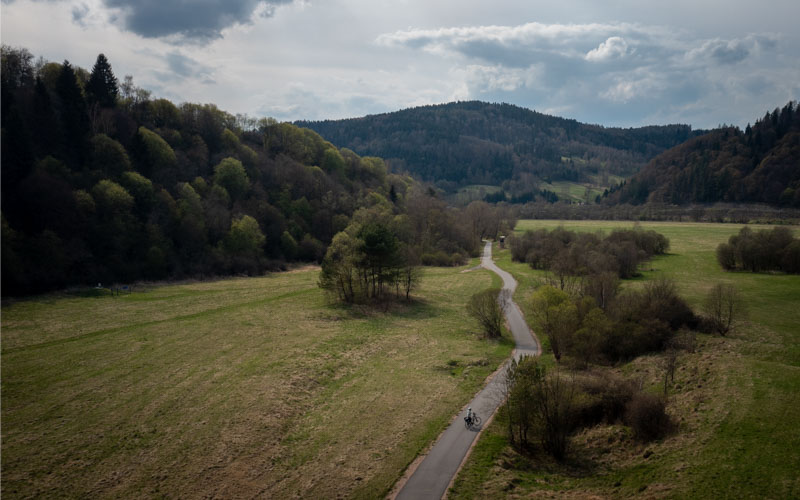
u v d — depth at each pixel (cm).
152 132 11638
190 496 3031
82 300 7600
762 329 5947
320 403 4581
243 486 3162
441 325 7738
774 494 2694
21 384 4547
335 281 8644
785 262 9362
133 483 3142
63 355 5322
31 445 3522
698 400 4044
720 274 9806
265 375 5038
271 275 11181
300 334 6625
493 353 6334
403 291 9744
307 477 3297
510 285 10819
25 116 9212
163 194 10550
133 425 3888
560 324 5916
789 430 3300
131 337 6038
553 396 3941
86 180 9331
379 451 3684
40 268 7719
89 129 10550
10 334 5897
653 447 3534
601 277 7356
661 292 6512
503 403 4606
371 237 8631
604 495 3030
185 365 5222
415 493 3123
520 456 3731
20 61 10381
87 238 8756
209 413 4144
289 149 16500
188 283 9700
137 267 9238
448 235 15575
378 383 5138
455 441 3884
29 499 2925
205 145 13462
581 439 3975
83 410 4100
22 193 8006
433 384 5150
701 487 2861
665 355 5362
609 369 5566
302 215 13875
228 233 11288
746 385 4106
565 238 13850
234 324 6875
